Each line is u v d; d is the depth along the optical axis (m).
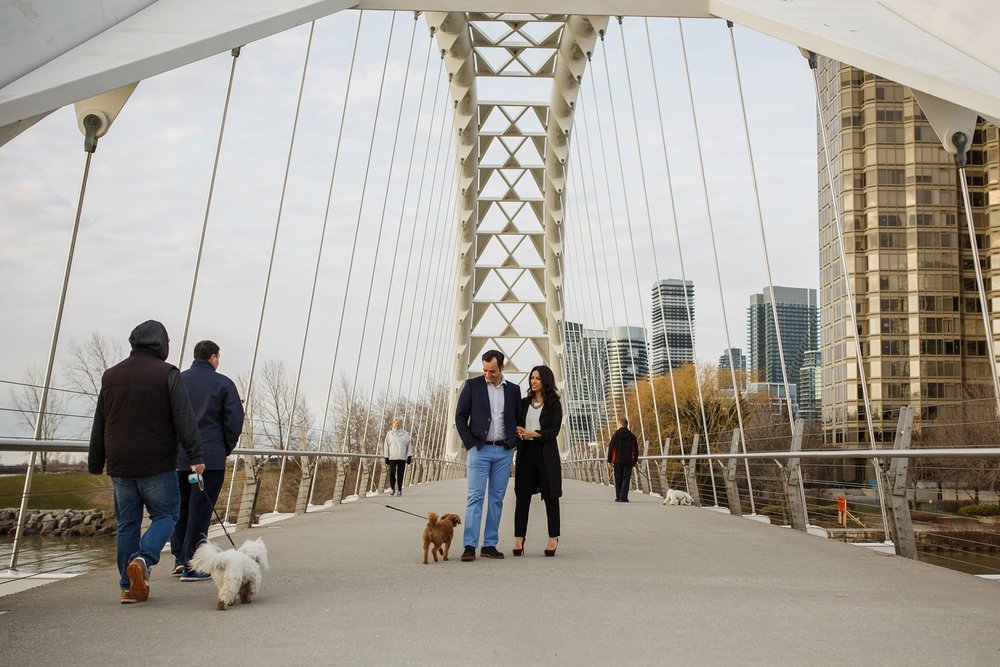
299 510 14.17
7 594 5.95
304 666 3.81
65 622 4.88
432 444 44.91
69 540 7.09
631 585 6.35
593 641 4.36
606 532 11.02
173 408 5.73
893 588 6.25
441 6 13.06
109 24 8.56
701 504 17.67
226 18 9.30
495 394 8.29
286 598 5.73
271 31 9.69
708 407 43.41
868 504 9.91
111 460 5.65
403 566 7.51
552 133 44.06
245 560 5.48
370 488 22.59
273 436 12.78
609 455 19.31
